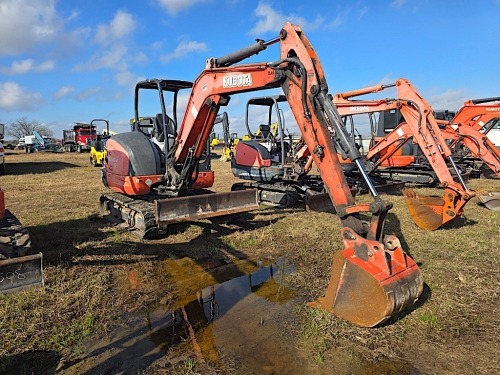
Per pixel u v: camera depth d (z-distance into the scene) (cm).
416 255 567
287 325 383
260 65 518
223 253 606
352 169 1136
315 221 778
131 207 675
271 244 643
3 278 423
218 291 470
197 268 545
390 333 359
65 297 435
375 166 1134
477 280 474
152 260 572
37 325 377
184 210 629
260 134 1117
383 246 358
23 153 3922
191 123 656
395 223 754
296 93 442
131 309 422
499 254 567
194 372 312
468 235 665
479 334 361
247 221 786
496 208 880
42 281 445
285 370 313
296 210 897
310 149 427
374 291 351
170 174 699
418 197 744
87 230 720
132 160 694
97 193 1177
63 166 2245
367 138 1462
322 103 411
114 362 327
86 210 903
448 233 677
